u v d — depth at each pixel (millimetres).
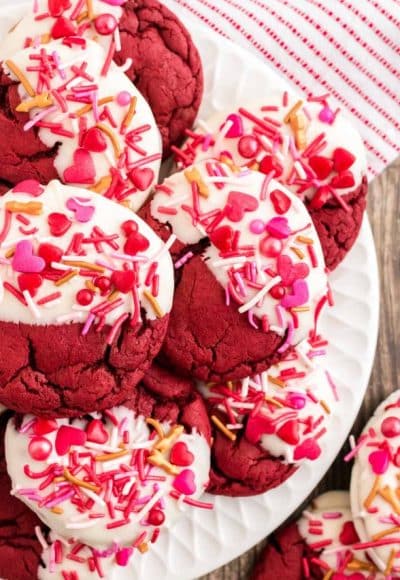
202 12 445
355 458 430
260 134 390
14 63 367
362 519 422
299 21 446
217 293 372
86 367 357
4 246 346
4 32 402
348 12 447
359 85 448
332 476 450
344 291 423
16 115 368
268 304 372
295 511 446
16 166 370
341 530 431
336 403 420
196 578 439
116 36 380
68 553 399
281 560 433
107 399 363
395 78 448
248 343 376
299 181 390
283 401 405
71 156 369
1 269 348
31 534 403
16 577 403
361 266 422
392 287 459
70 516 373
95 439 373
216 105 417
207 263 371
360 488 420
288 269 369
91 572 400
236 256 366
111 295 351
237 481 409
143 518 379
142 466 375
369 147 450
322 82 448
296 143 391
